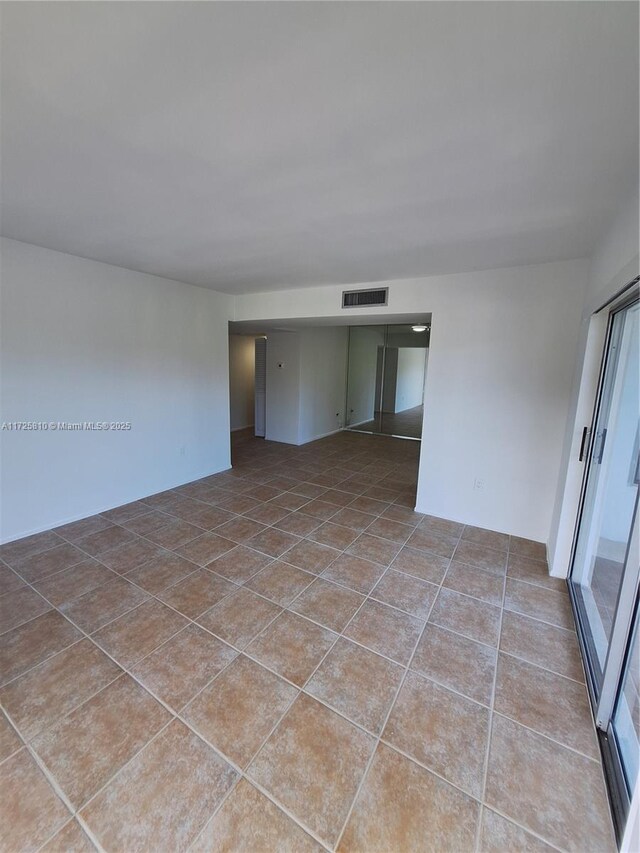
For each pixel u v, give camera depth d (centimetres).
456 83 109
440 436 364
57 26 93
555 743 156
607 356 239
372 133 136
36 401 311
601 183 166
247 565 283
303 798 134
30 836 122
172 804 131
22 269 290
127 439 387
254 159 156
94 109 125
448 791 138
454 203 193
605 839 125
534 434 322
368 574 275
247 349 801
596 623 213
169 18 90
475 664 195
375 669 190
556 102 116
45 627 215
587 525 255
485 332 330
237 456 600
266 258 302
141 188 184
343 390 805
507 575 277
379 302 379
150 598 242
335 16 89
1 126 134
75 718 161
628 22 87
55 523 336
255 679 183
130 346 377
